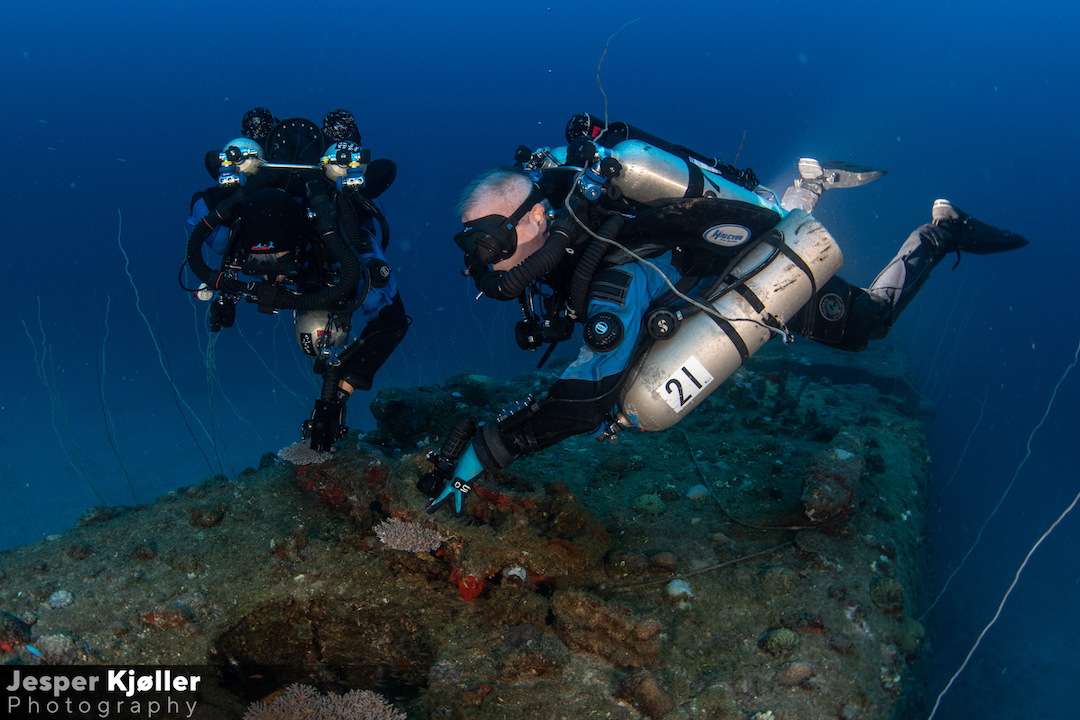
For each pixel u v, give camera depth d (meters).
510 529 3.23
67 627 2.98
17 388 20.03
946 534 9.48
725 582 3.31
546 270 2.54
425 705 2.68
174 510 3.83
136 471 13.59
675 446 4.68
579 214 2.67
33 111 92.31
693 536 3.66
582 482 4.23
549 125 106.06
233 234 3.05
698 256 2.95
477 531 3.25
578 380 2.69
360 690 2.75
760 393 5.68
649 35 106.31
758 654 2.92
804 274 2.86
